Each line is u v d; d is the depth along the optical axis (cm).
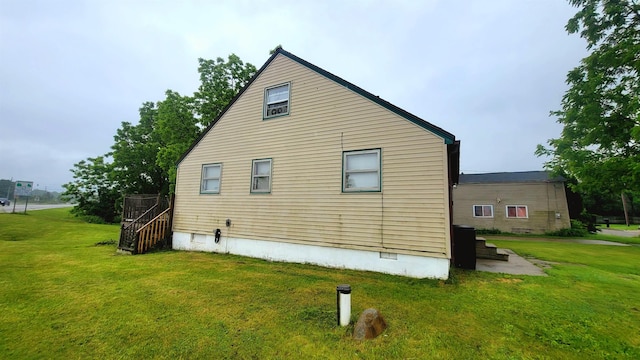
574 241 1564
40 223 1720
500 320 370
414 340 310
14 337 312
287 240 769
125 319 365
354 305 420
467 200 2286
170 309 403
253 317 374
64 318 367
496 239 1670
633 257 954
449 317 378
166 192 2633
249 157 888
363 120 702
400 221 624
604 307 422
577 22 1343
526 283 554
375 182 669
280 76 871
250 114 912
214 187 962
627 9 1214
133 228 959
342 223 694
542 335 328
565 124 1530
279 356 276
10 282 535
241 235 862
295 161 794
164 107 1833
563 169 1736
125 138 2662
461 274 630
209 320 364
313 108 787
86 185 2572
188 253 908
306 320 364
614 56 1227
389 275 612
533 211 2075
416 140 627
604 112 1354
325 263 703
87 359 269
